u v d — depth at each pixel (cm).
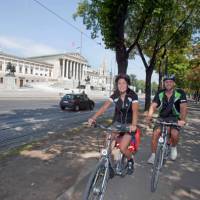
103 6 1215
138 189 527
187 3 1914
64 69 12681
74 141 906
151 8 1305
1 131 1151
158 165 538
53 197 459
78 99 2653
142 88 14450
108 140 452
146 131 1214
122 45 1342
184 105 574
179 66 3559
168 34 2225
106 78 14512
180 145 970
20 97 4300
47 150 767
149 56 2758
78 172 586
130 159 512
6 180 523
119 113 491
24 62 11106
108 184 538
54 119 1692
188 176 621
